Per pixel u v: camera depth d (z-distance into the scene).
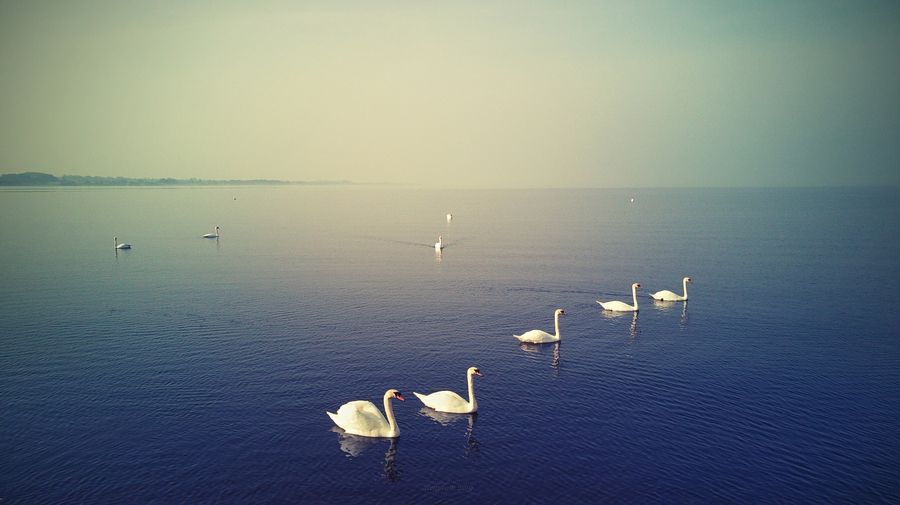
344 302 70.06
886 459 33.44
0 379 44.09
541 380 45.00
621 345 53.75
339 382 44.16
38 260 102.25
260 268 95.44
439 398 39.69
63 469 31.77
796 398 41.84
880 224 184.75
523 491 30.25
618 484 30.89
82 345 52.31
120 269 93.38
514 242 135.75
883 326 60.62
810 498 29.73
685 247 124.12
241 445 34.53
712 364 48.78
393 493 30.02
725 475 31.75
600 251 118.19
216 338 54.66
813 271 93.62
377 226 181.88
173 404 39.88
